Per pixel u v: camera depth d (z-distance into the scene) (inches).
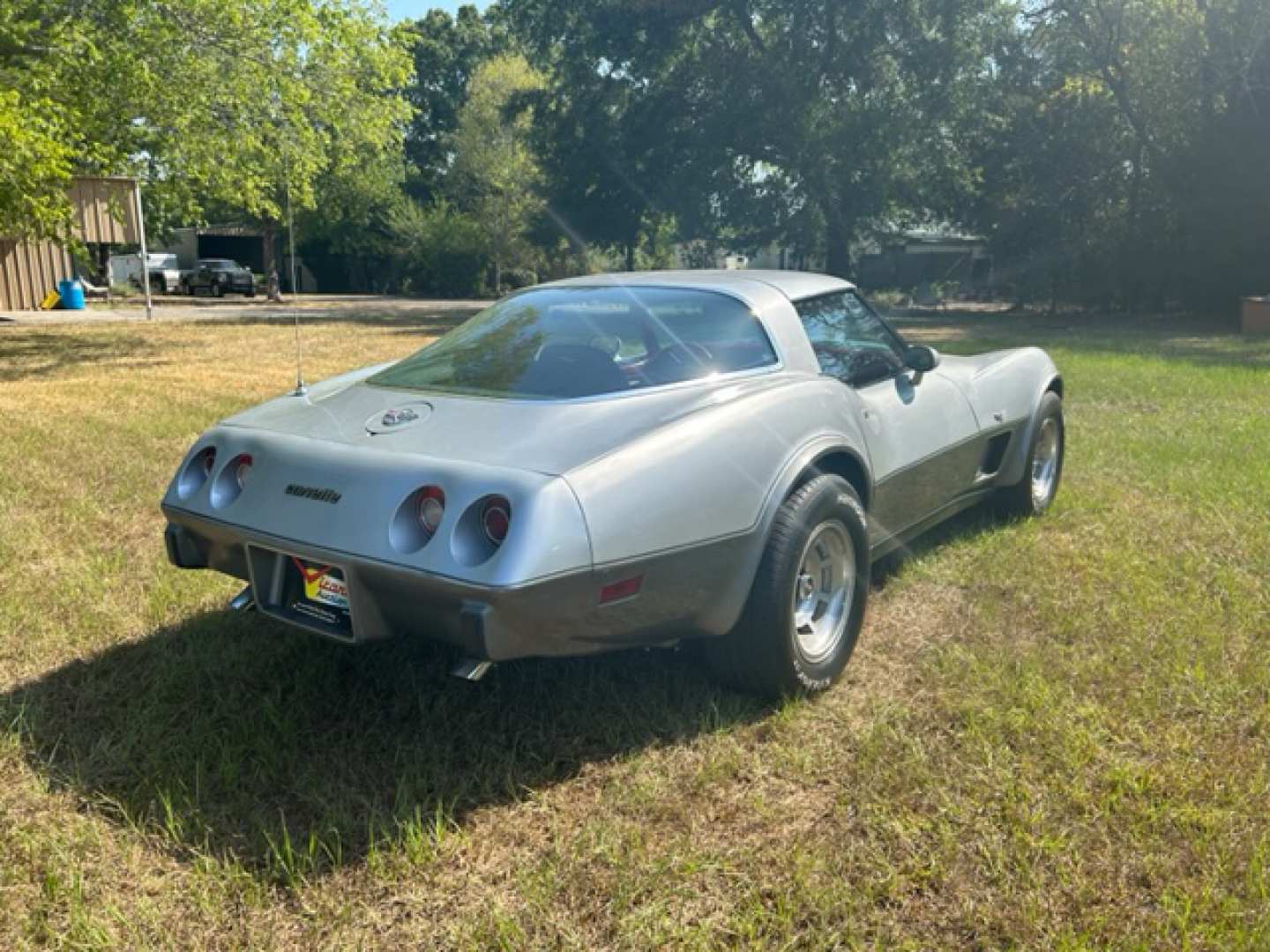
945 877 86.7
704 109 1193.4
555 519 93.8
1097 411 338.6
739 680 119.6
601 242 1380.4
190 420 315.9
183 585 160.6
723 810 98.7
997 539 185.2
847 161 1104.2
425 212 2041.1
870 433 139.3
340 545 99.6
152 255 1584.6
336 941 80.0
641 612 103.2
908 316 1101.1
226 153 637.3
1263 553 174.4
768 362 129.3
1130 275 1051.3
